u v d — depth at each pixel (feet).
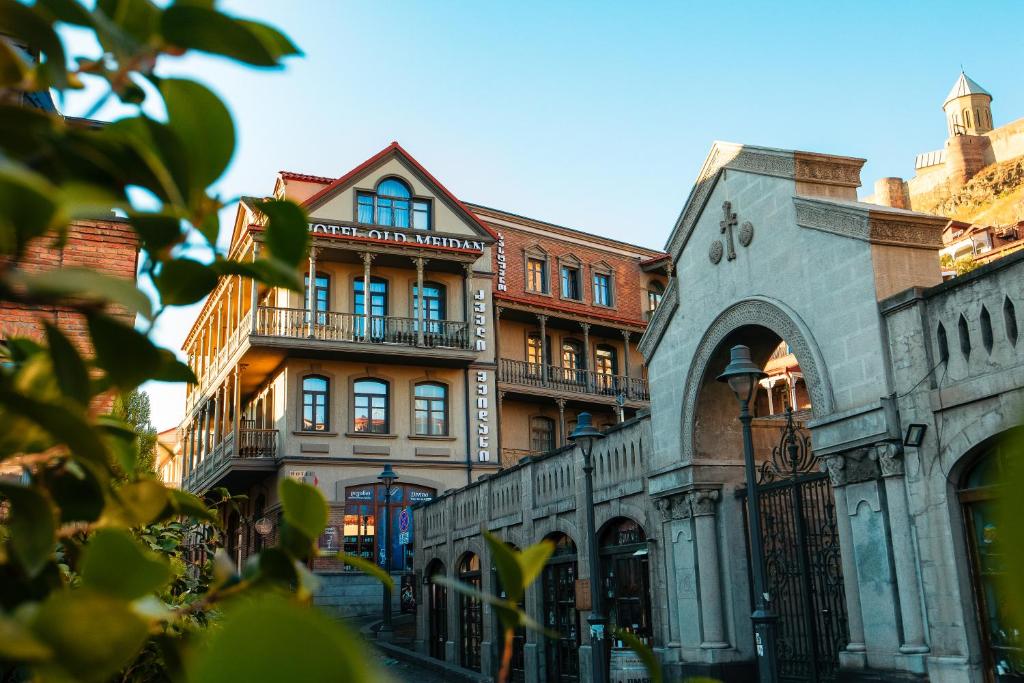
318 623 1.40
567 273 134.92
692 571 44.86
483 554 69.77
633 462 51.31
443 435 110.32
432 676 69.31
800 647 39.73
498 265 124.98
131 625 1.82
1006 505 1.21
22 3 2.34
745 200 42.91
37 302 2.13
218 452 113.70
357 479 104.63
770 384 124.16
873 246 35.12
